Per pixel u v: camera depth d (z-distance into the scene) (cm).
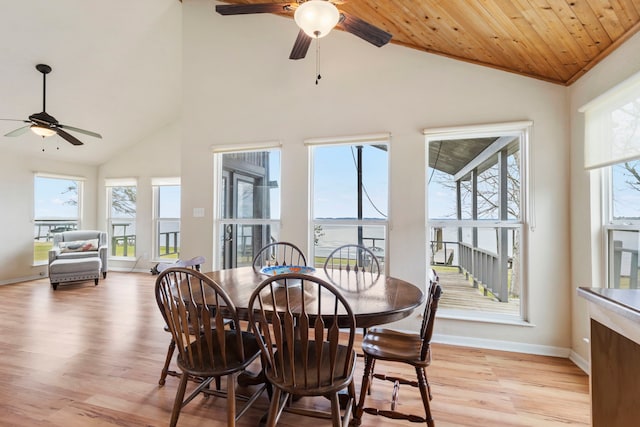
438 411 180
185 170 372
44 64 373
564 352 252
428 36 261
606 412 105
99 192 638
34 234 547
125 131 571
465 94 278
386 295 172
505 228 285
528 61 243
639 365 97
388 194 303
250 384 200
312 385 131
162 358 243
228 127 356
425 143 290
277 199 351
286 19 338
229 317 156
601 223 222
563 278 254
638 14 170
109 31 368
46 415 172
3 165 505
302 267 232
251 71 348
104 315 346
